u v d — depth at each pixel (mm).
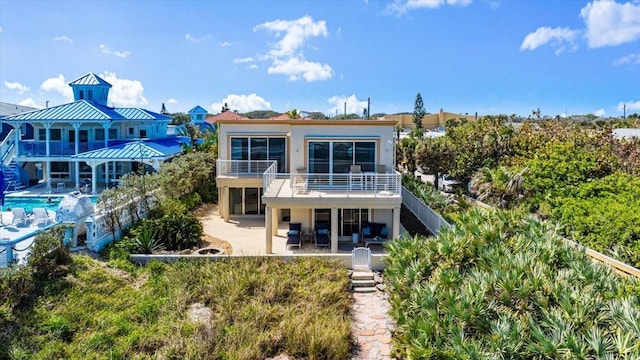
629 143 28594
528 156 31312
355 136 22688
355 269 17375
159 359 11344
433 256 12664
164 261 16594
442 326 9578
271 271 16203
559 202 20859
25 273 12984
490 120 44156
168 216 19438
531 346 8266
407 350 10211
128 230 18859
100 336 12008
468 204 26641
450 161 37156
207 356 11438
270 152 25609
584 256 11219
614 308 8625
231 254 17812
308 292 14969
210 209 28000
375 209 21359
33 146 32938
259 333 12617
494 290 9914
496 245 11820
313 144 22719
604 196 20625
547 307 9078
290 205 18750
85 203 17250
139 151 31406
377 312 14664
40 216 20500
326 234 20312
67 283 13797
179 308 13664
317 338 12109
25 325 11922
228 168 25359
